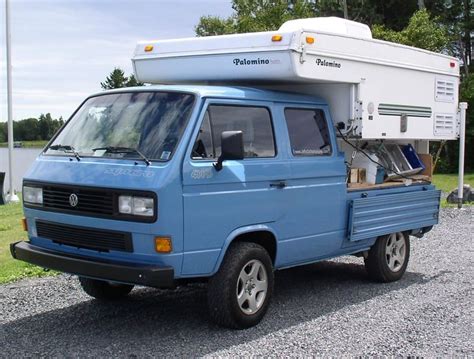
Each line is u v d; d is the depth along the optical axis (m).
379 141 8.48
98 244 5.75
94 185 5.66
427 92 8.82
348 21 7.99
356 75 7.41
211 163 5.75
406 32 30.25
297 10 29.84
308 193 6.79
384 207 7.93
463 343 5.85
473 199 17.52
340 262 9.65
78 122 6.59
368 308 7.02
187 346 5.66
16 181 21.16
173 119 5.85
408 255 8.66
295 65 6.59
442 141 9.96
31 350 5.55
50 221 6.09
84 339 5.86
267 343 5.77
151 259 5.49
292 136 6.74
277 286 8.08
